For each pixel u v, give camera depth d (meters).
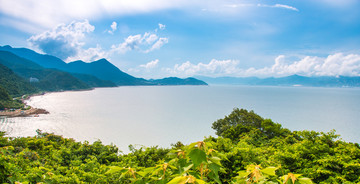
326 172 6.49
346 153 7.07
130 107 134.38
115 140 55.62
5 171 3.27
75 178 5.77
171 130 69.12
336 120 83.12
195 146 1.24
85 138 57.88
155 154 11.07
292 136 12.02
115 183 5.22
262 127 21.73
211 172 1.36
